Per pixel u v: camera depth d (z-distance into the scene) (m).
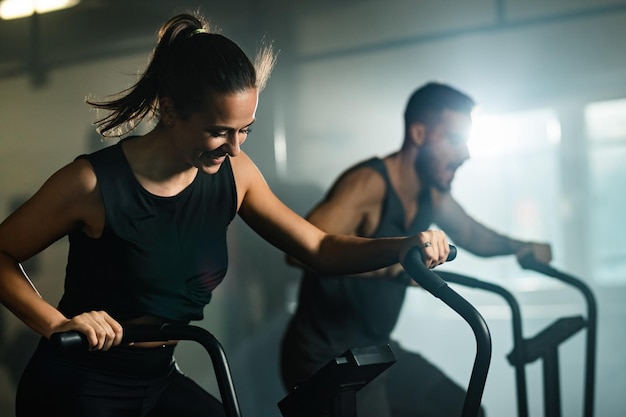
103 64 4.82
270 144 5.45
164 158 1.44
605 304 5.79
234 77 1.31
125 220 1.45
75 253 1.50
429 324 5.57
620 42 5.12
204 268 1.55
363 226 2.40
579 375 5.04
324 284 2.41
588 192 5.73
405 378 2.59
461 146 2.40
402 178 2.41
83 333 1.25
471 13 5.28
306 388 1.40
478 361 1.29
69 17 4.81
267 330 5.22
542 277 6.33
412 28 5.35
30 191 4.71
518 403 2.07
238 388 5.08
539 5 5.21
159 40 1.42
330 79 5.46
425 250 1.43
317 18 5.47
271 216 1.61
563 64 5.21
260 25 5.45
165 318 1.53
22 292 1.37
